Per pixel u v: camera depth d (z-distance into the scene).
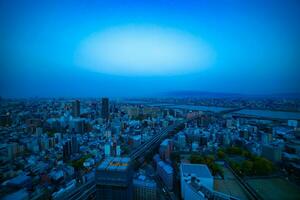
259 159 105.00
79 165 107.75
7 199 69.69
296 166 97.06
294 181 90.00
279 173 97.94
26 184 82.69
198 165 90.94
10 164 104.56
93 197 77.38
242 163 102.75
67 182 90.75
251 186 84.94
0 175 89.44
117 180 62.31
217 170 98.62
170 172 88.88
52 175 91.56
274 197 75.56
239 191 81.12
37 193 80.00
